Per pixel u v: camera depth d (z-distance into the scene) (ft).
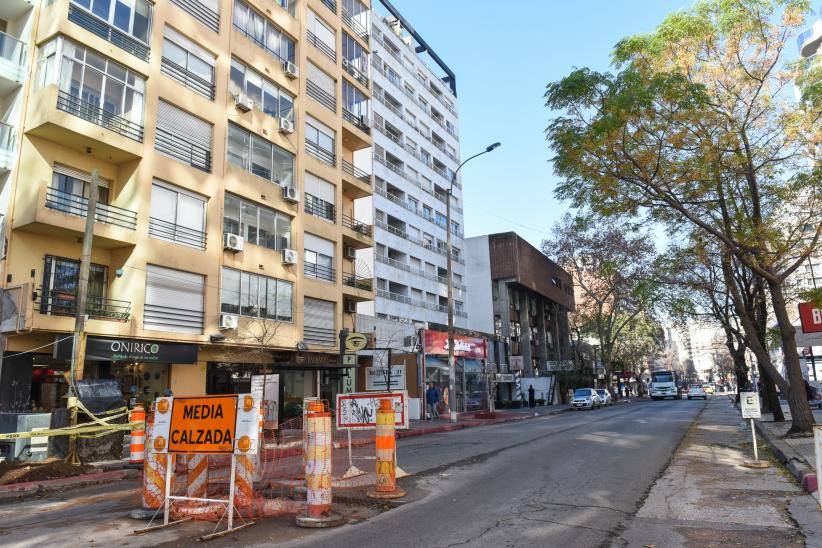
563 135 44.21
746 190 51.78
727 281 55.36
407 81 150.61
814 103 43.24
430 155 157.38
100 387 43.06
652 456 39.75
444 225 160.15
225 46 71.92
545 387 173.27
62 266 54.80
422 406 98.07
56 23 53.36
